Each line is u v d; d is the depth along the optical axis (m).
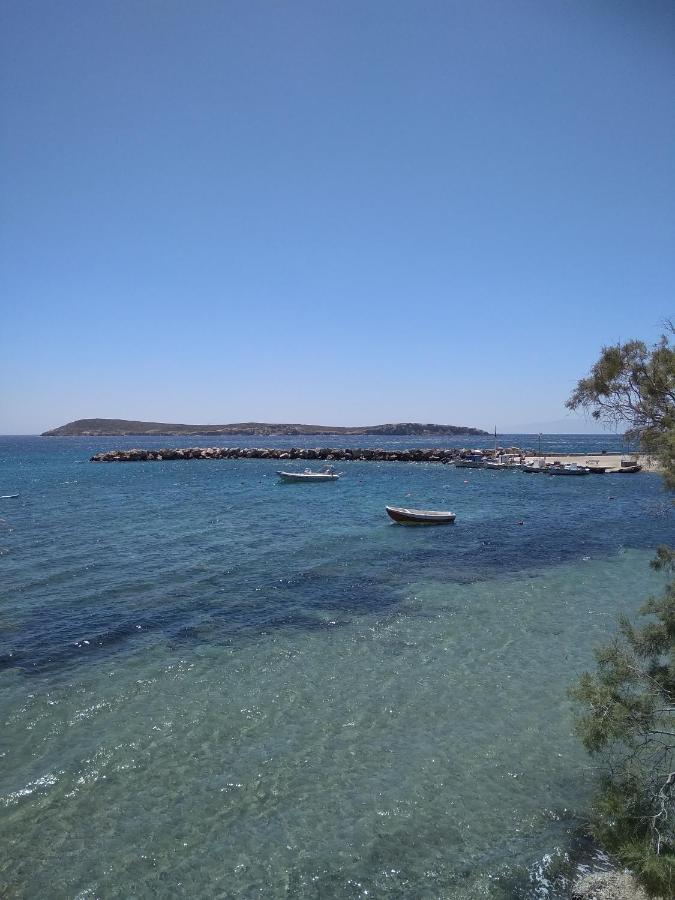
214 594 19.75
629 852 6.71
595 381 7.92
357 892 7.23
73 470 82.94
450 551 26.89
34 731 10.91
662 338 7.61
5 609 17.98
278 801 8.92
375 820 8.50
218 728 11.04
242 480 67.00
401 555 25.95
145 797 9.01
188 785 9.30
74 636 15.80
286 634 16.05
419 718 11.40
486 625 16.77
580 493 52.12
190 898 7.17
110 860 7.76
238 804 8.86
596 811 7.92
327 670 13.66
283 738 10.70
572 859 7.65
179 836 8.19
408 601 19.08
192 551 26.45
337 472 79.19
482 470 80.75
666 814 6.96
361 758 10.05
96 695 12.38
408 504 44.53
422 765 9.83
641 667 7.59
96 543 28.19
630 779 7.37
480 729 10.97
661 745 7.67
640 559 25.20
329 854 7.84
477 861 7.69
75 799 8.95
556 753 10.13
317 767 9.79
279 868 7.61
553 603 18.86
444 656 14.48
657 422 7.63
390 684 12.91
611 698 7.27
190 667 13.85
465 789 9.18
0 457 117.00
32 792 9.11
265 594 19.78
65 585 20.70
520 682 12.95
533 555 26.08
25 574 22.11
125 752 10.21
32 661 14.17
